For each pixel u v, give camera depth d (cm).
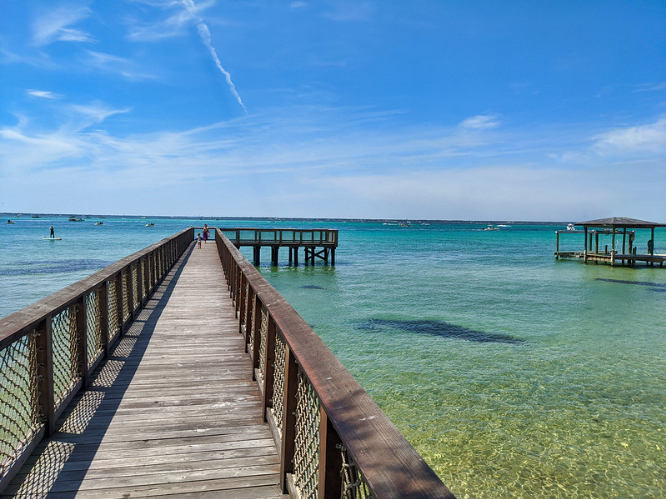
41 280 1881
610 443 536
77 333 403
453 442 535
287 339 221
